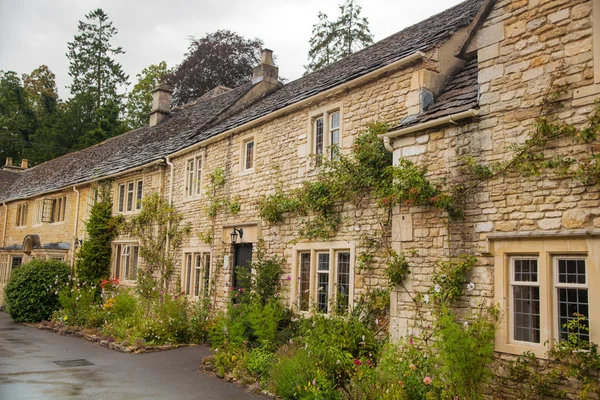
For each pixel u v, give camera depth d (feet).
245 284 38.96
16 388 27.71
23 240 81.30
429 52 30.12
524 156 22.88
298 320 34.53
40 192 80.59
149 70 135.54
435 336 23.31
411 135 28.04
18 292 58.90
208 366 32.60
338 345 27.63
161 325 41.96
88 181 68.54
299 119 38.65
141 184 60.80
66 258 70.90
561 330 21.36
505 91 24.21
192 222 50.62
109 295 55.52
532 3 23.79
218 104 64.39
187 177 52.95
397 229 28.17
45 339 45.78
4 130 132.67
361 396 23.12
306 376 25.35
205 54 107.14
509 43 24.40
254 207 42.04
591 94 21.24
